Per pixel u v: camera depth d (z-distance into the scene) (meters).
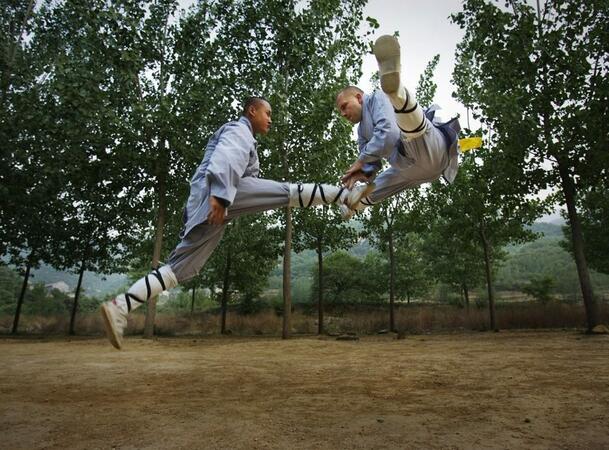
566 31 13.95
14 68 15.56
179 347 11.55
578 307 19.50
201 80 15.64
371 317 22.45
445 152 2.92
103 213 20.67
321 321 20.03
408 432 3.21
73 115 14.34
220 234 2.89
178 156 15.52
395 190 3.22
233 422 3.54
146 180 16.14
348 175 2.96
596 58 13.65
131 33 14.82
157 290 2.78
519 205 15.68
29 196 16.55
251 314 26.92
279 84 15.59
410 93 2.54
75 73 14.34
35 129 15.06
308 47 15.61
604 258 22.80
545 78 14.03
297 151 15.91
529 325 19.23
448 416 3.67
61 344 12.51
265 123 3.16
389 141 2.87
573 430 3.20
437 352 9.03
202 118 15.15
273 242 22.47
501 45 14.66
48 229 20.59
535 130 13.41
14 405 4.34
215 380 5.86
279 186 2.94
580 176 13.91
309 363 7.59
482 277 26.81
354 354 9.05
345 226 21.25
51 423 3.62
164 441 3.07
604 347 9.24
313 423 3.49
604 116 12.98
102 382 5.78
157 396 4.77
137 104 14.56
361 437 3.09
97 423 3.60
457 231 20.80
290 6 15.69
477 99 14.93
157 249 15.40
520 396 4.41
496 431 3.21
